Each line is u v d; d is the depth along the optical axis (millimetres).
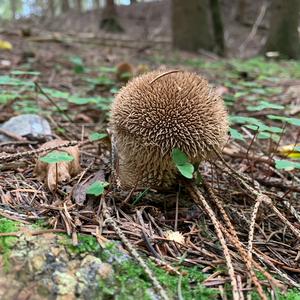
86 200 122
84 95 277
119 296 90
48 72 350
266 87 356
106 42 674
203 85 130
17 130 181
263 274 100
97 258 96
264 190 147
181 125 120
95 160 156
